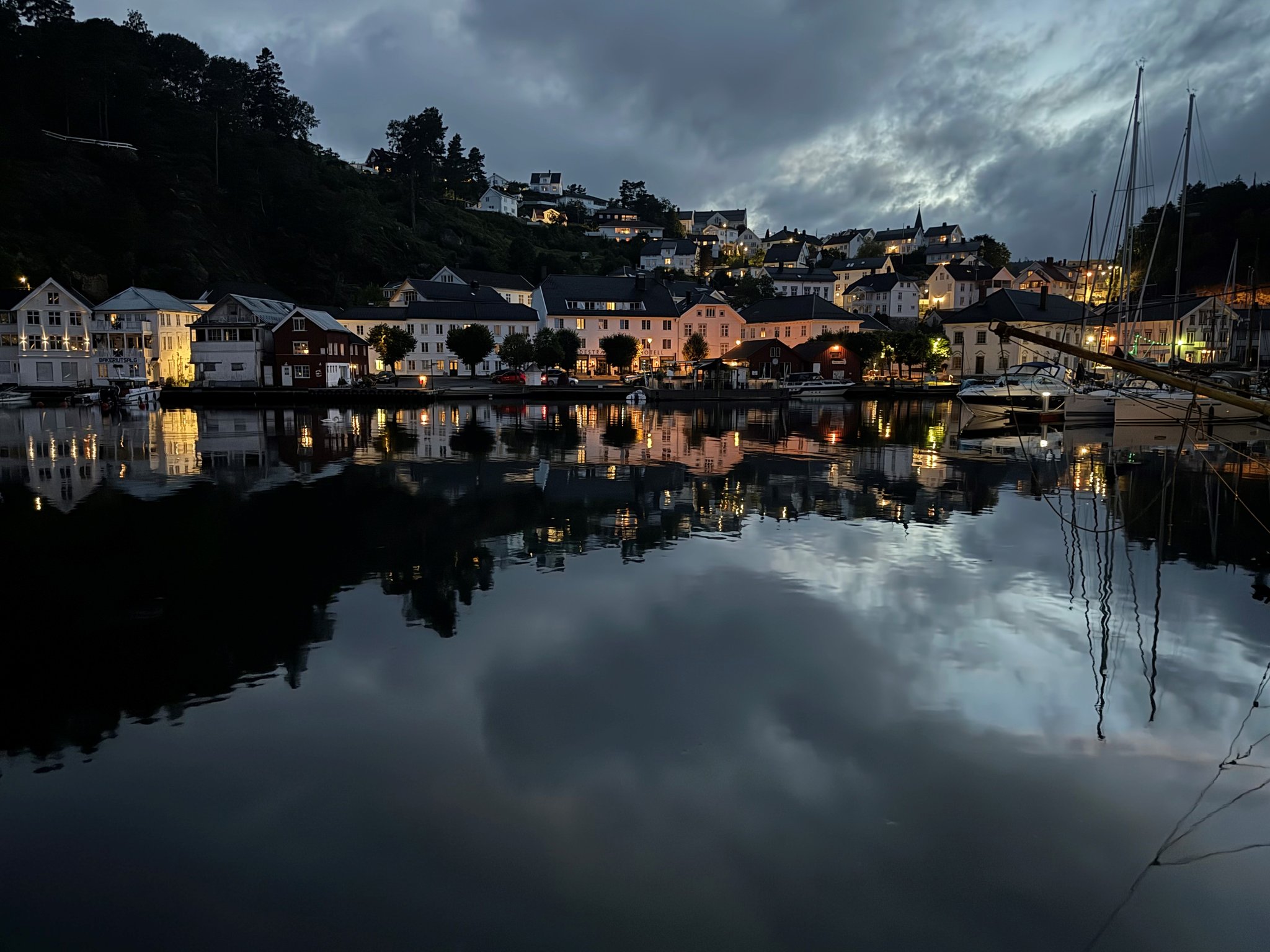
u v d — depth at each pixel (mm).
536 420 52812
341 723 9078
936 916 6078
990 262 187375
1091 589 14023
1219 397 12539
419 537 17969
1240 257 96312
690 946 5785
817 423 50938
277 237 125000
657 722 9078
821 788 7727
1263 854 6742
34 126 106062
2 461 30984
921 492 23844
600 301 108250
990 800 7543
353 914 6121
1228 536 18188
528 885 6414
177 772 8062
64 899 6285
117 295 81688
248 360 76500
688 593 13812
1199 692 9836
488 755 8375
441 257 149125
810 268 174750
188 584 14414
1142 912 6109
